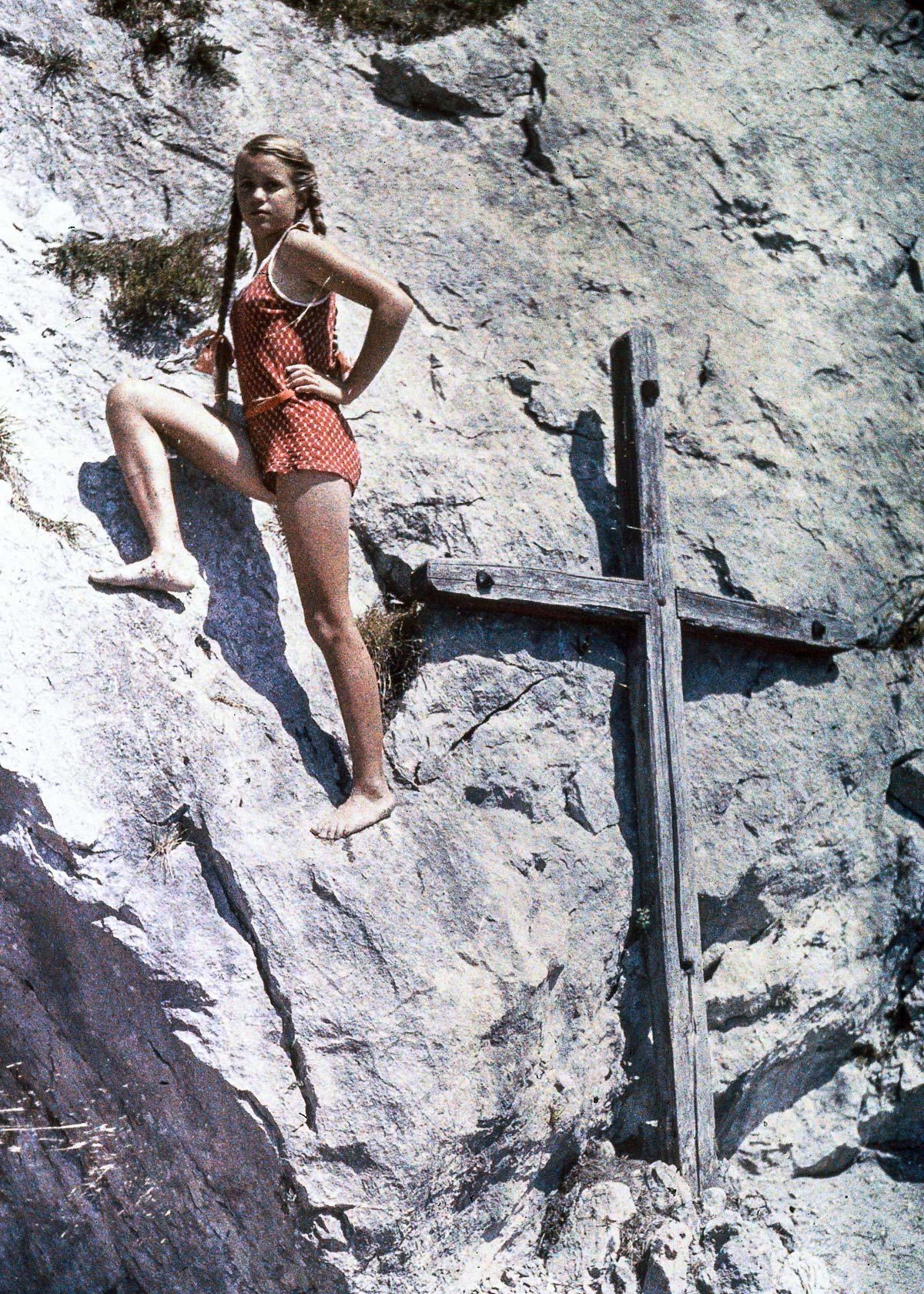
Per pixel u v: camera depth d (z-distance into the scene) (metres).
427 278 5.93
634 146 6.80
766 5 7.77
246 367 4.42
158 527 4.43
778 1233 4.88
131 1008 4.13
